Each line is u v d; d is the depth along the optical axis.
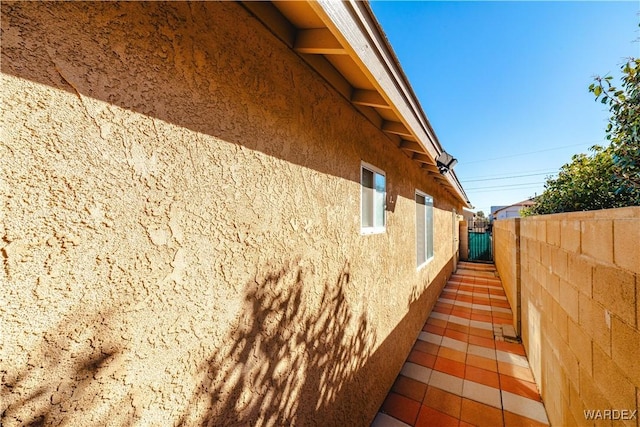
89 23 0.69
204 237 1.00
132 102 0.78
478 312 5.63
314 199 1.68
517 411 2.77
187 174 0.94
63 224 0.65
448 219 8.65
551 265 2.45
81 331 0.69
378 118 2.62
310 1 0.95
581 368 1.73
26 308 0.61
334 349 1.93
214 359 1.05
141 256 0.81
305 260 1.59
